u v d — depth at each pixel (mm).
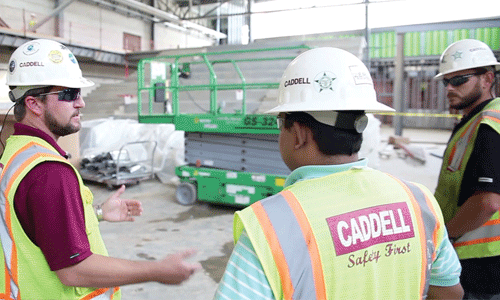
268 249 754
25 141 1224
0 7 13781
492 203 1422
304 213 798
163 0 21406
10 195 1100
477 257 1593
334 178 876
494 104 1605
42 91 1267
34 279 1149
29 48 1289
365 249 819
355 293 806
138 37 20562
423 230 903
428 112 19906
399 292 867
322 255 776
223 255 3932
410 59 18922
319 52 940
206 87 5238
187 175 5621
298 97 911
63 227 1080
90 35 17469
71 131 1346
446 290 993
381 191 892
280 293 762
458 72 1701
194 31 24078
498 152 1436
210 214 5363
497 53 16422
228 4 22719
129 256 3885
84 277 1096
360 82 910
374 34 18234
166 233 4590
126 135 8047
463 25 14648
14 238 1121
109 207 1679
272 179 4945
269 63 11578
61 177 1110
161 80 7539
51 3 15914
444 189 1745
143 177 7074
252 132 4887
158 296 3078
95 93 16969
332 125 872
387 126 21250
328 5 17047
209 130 5172
